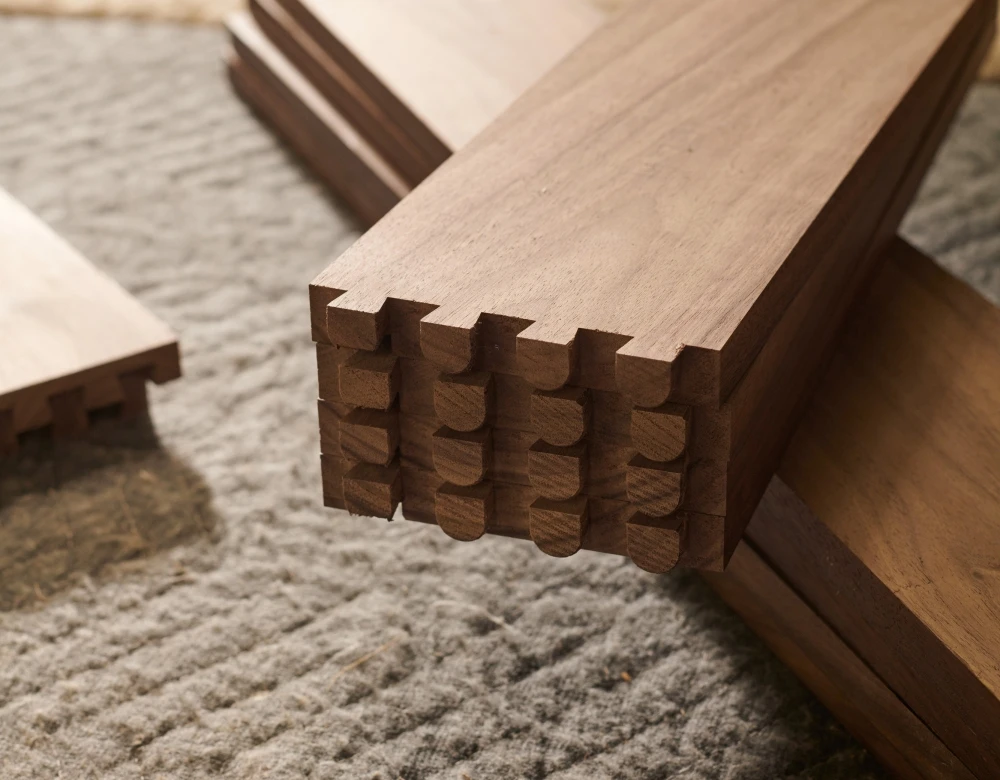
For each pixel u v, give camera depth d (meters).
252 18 1.03
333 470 0.62
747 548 0.67
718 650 0.69
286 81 0.96
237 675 0.67
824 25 0.74
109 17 1.16
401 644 0.68
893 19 0.75
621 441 0.58
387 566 0.71
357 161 0.89
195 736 0.65
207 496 0.74
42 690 0.66
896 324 0.72
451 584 0.71
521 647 0.68
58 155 0.97
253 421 0.78
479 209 0.62
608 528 0.60
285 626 0.69
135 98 1.04
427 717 0.66
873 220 0.71
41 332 0.74
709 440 0.57
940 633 0.60
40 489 0.74
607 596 0.70
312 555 0.72
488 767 0.64
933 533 0.64
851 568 0.63
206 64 1.10
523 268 0.59
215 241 0.89
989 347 0.71
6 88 1.04
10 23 1.14
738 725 0.66
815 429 0.67
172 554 0.71
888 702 0.64
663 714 0.66
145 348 0.74
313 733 0.65
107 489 0.74
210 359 0.81
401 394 0.60
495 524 0.61
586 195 0.62
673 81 0.69
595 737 0.65
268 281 0.86
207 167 0.97
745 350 0.57
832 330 0.69
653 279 0.58
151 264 0.87
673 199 0.62
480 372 0.58
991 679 0.59
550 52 0.86
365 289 0.58
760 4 0.76
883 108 0.68
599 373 0.57
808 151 0.65
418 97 0.83
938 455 0.67
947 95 0.78
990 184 0.98
